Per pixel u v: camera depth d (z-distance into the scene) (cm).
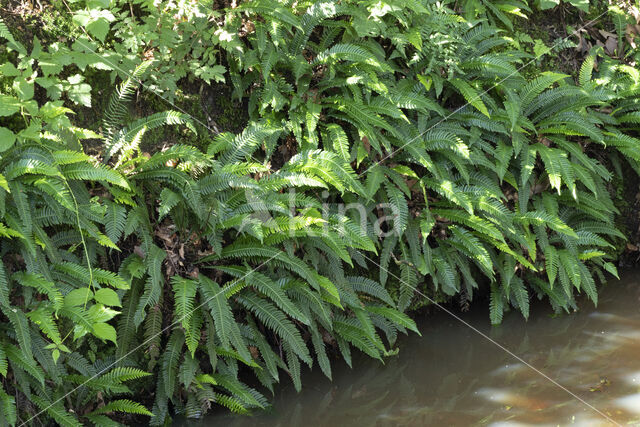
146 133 467
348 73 517
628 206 666
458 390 469
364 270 553
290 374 469
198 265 455
